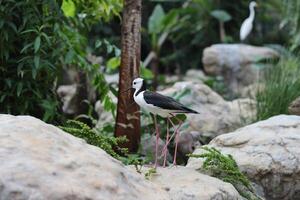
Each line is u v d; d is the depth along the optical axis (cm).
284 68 1336
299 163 798
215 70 2039
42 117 980
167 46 2500
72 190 528
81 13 1120
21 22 940
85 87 1244
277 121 902
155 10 2075
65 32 1045
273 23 2427
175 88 1299
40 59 913
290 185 799
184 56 2406
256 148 833
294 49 1772
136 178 628
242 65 1984
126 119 966
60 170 547
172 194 648
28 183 518
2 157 538
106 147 751
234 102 1384
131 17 952
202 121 1207
